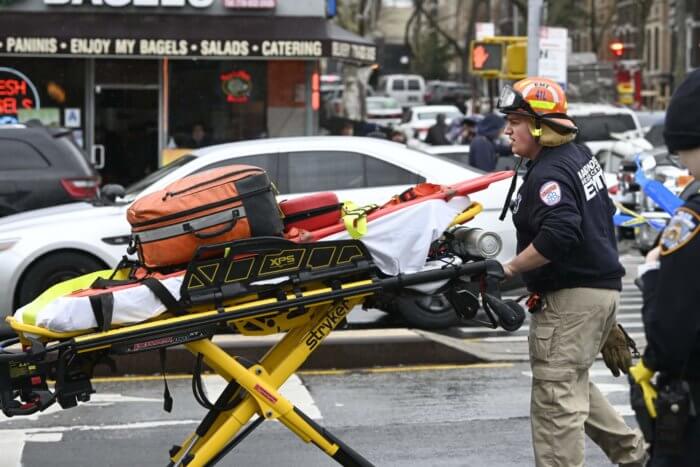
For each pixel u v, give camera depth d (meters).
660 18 146.50
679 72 92.12
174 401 16.94
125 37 40.81
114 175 43.28
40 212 23.00
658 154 33.50
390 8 196.88
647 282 8.05
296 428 11.25
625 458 11.94
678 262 7.76
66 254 21.75
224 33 41.47
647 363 8.05
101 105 43.06
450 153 36.91
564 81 41.16
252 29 41.81
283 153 22.50
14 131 28.62
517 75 41.56
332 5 45.50
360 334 19.61
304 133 44.25
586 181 11.16
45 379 11.09
